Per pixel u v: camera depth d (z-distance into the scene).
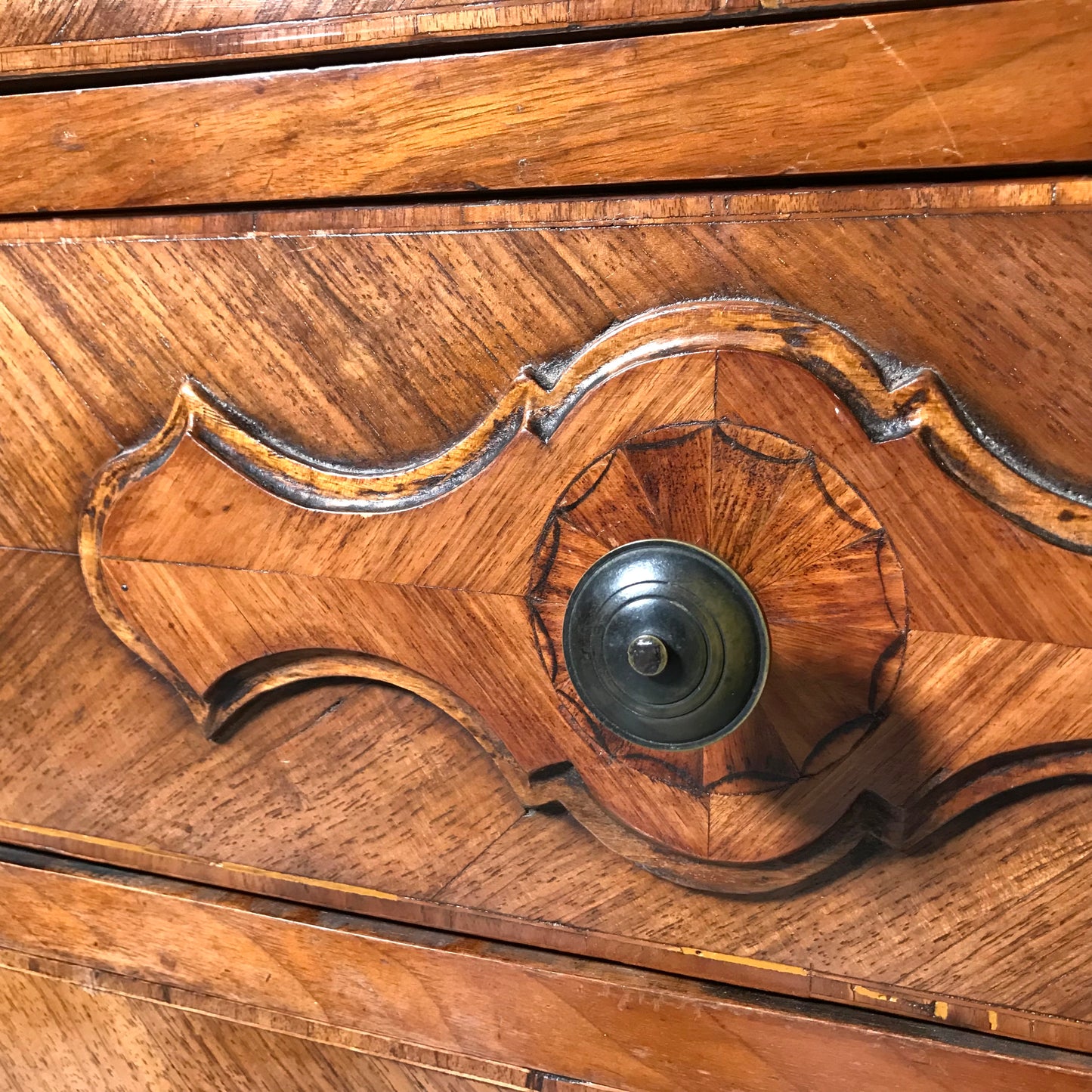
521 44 0.19
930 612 0.19
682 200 0.19
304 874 0.24
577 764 0.21
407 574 0.21
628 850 0.21
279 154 0.20
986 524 0.18
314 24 0.19
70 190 0.21
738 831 0.20
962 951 0.20
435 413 0.21
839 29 0.17
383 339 0.21
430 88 0.19
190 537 0.22
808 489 0.19
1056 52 0.17
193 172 0.21
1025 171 0.17
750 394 0.19
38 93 0.21
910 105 0.17
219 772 0.24
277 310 0.21
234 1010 0.25
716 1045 0.22
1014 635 0.18
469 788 0.22
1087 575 0.18
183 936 0.25
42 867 0.25
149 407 0.22
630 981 0.22
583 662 0.18
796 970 0.21
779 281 0.19
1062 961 0.20
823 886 0.21
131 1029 0.26
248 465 0.22
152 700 0.24
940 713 0.19
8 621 0.24
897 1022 0.21
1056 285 0.17
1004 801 0.19
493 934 0.23
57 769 0.25
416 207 0.20
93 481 0.23
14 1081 0.27
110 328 0.22
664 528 0.20
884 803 0.20
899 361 0.18
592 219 0.19
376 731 0.23
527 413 0.20
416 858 0.23
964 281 0.18
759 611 0.18
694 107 0.18
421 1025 0.23
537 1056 0.23
